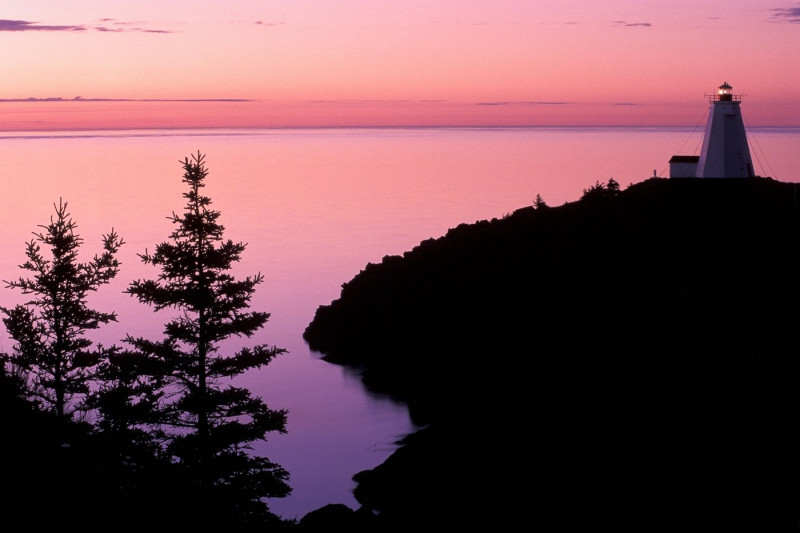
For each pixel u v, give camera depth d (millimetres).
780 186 84062
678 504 24625
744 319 42938
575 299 67688
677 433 30109
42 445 22234
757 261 61625
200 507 25203
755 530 22234
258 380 99000
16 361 34531
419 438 45969
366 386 82062
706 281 56312
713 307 46281
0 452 21156
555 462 31422
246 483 31906
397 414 70938
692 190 86250
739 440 27922
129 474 23938
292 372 96750
